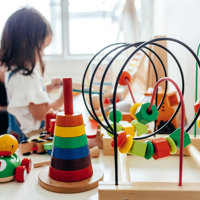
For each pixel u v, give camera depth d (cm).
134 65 118
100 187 39
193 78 78
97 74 109
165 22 127
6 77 118
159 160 64
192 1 79
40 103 112
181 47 93
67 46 196
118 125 46
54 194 46
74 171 47
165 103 75
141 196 38
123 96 124
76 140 47
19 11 116
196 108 46
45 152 67
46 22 119
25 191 47
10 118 118
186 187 38
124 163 53
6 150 52
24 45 113
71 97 48
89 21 192
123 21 162
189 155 65
